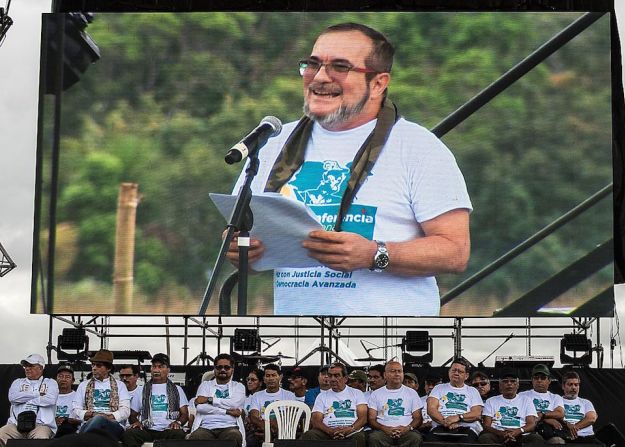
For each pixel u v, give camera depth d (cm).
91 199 1788
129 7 1906
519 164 1781
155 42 1820
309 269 1756
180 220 1778
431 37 1809
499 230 1769
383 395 1561
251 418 1594
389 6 1897
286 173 1781
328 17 1819
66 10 1902
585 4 1889
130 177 1792
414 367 1912
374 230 1766
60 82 1812
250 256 1764
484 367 1906
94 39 1822
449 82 1798
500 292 1759
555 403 1584
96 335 2106
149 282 1769
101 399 1545
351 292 1747
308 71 1808
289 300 1752
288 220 1767
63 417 1622
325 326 2022
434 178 1777
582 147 1784
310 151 1784
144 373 1847
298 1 1900
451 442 1482
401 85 1800
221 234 1772
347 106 1794
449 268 1761
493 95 1795
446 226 1767
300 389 1669
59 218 1784
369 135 1788
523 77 1798
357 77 1802
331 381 1549
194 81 1811
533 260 1764
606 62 1802
